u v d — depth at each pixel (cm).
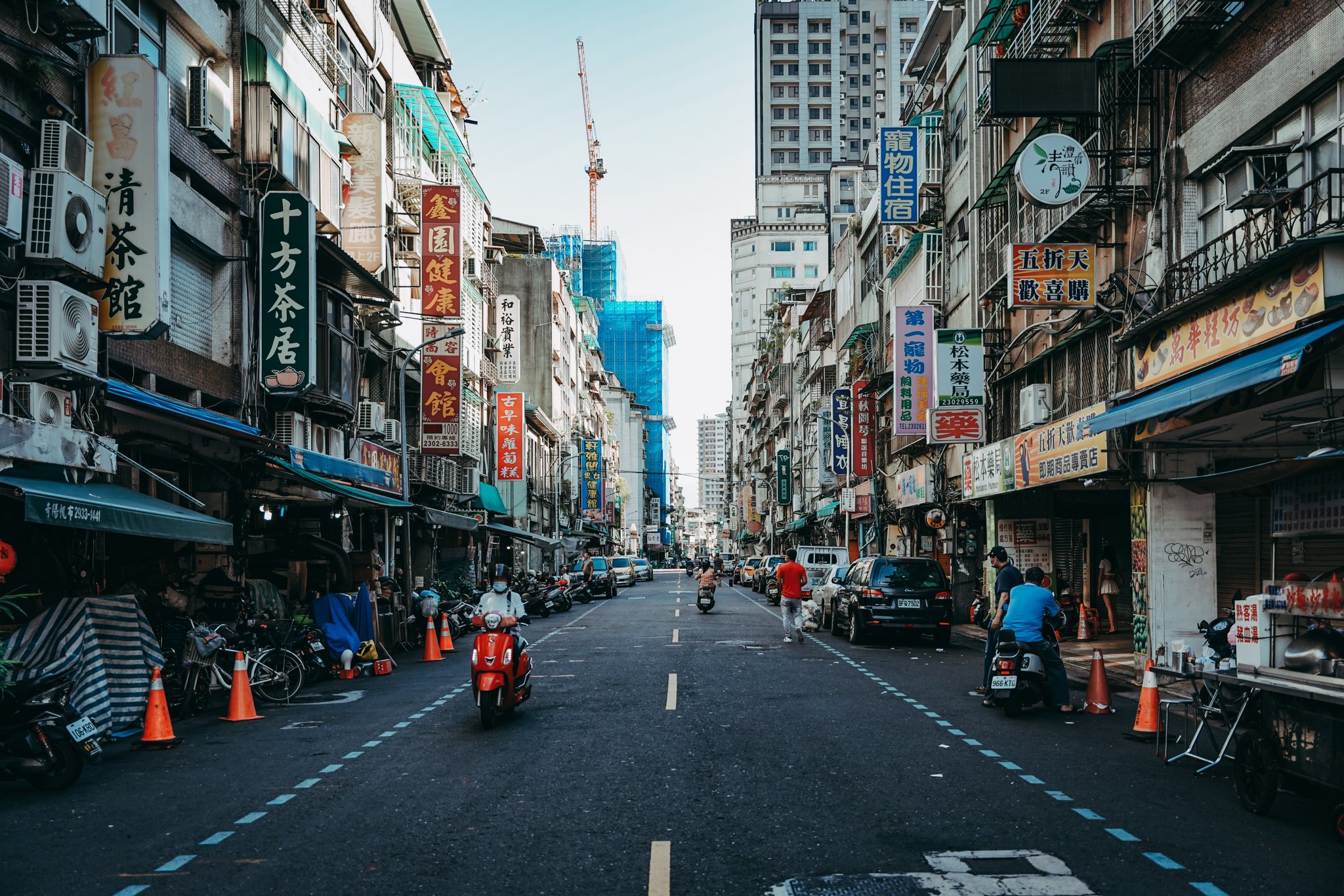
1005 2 2131
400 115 2956
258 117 1839
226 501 1722
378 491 2309
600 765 862
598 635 2330
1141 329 1407
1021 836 630
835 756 898
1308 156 1130
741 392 12144
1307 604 677
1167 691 1324
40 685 823
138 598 1302
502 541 4744
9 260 1124
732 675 1516
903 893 523
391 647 2034
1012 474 2073
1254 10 1227
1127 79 1544
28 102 1188
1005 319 2341
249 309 1827
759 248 11788
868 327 3800
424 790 778
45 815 721
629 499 13425
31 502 934
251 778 841
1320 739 626
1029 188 1512
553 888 537
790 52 11812
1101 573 2109
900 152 2881
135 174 1276
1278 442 1345
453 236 2792
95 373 1188
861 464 3878
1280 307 1061
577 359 7975
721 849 607
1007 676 1112
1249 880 544
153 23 1573
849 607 2103
